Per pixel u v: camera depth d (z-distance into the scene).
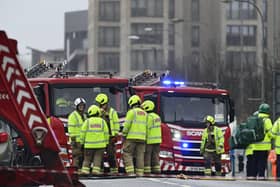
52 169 18.84
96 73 37.44
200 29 178.38
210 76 113.81
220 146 37.34
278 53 100.75
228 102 38.75
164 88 37.94
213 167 37.75
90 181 31.23
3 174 19.27
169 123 37.75
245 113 87.50
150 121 34.88
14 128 18.44
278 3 167.62
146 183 30.55
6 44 18.33
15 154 19.78
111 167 33.75
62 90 34.91
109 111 33.38
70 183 19.12
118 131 33.62
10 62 18.34
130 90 35.78
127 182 30.86
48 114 34.50
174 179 34.12
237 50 167.38
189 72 128.00
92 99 35.28
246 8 170.12
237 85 102.94
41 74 38.44
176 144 37.78
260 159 36.66
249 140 36.50
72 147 33.25
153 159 35.34
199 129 38.06
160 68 177.50
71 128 33.06
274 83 50.28
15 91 18.39
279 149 34.69
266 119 36.44
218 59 119.44
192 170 37.88
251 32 169.00
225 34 169.88
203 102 38.41
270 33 168.00
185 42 178.12
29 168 19.19
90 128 32.09
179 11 179.50
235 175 47.81
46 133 18.56
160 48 178.62
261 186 31.33
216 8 174.75
